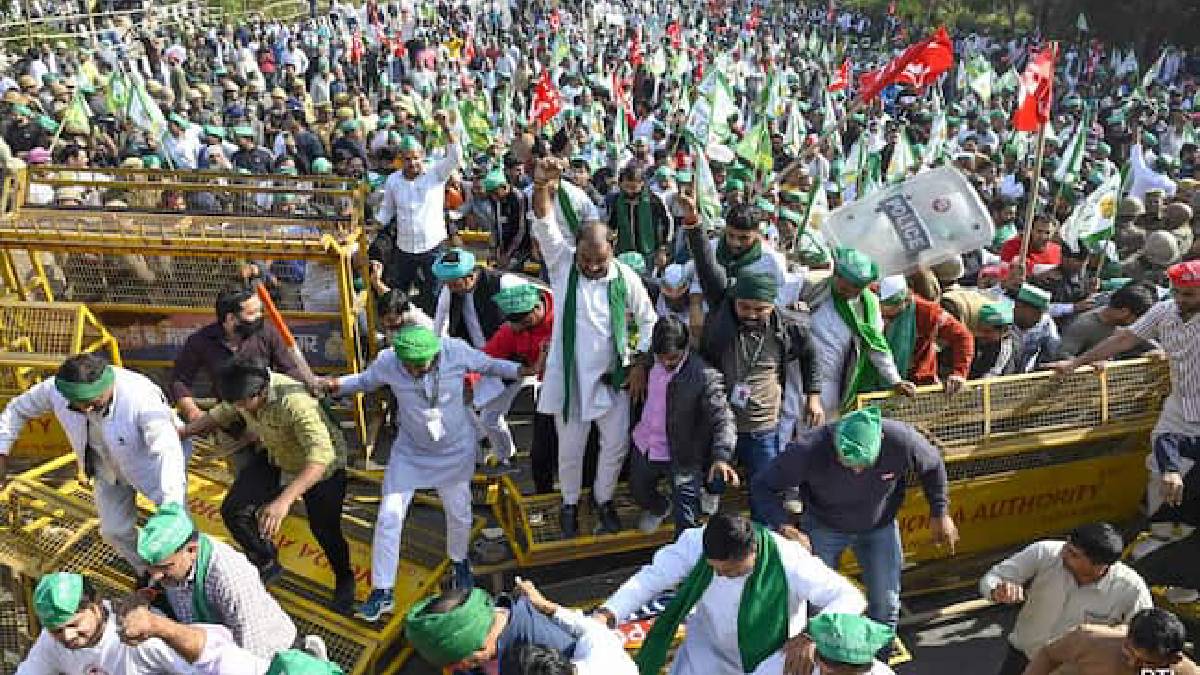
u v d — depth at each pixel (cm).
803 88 2706
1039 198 1233
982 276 893
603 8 4106
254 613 449
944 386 638
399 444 594
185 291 808
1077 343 730
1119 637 414
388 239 948
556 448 680
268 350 609
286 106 1959
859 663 373
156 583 445
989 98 2058
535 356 649
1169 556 670
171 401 795
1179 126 1944
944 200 644
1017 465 674
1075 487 695
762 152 1180
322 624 584
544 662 368
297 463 555
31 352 739
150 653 431
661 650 471
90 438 539
